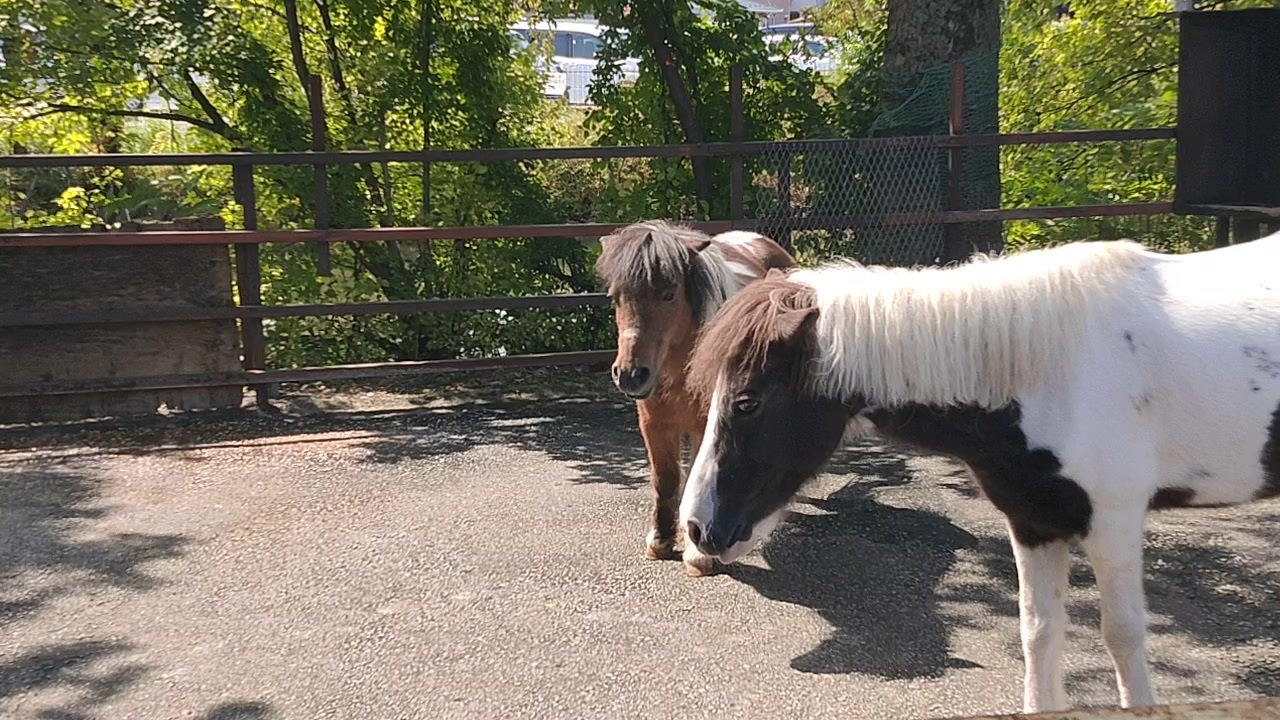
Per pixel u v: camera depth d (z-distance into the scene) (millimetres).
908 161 4355
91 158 3912
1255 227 4613
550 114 5652
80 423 4047
